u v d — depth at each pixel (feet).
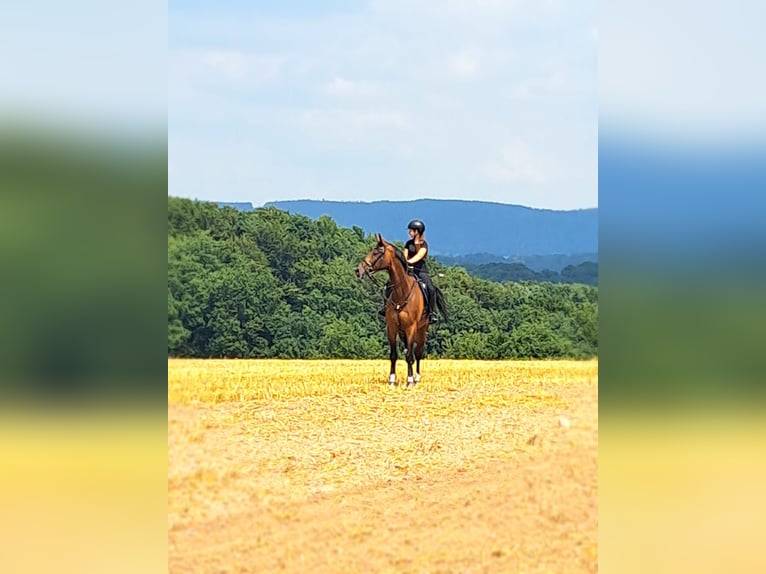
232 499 54.85
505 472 57.77
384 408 69.00
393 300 70.79
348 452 61.72
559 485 55.72
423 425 66.69
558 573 48.91
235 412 67.77
